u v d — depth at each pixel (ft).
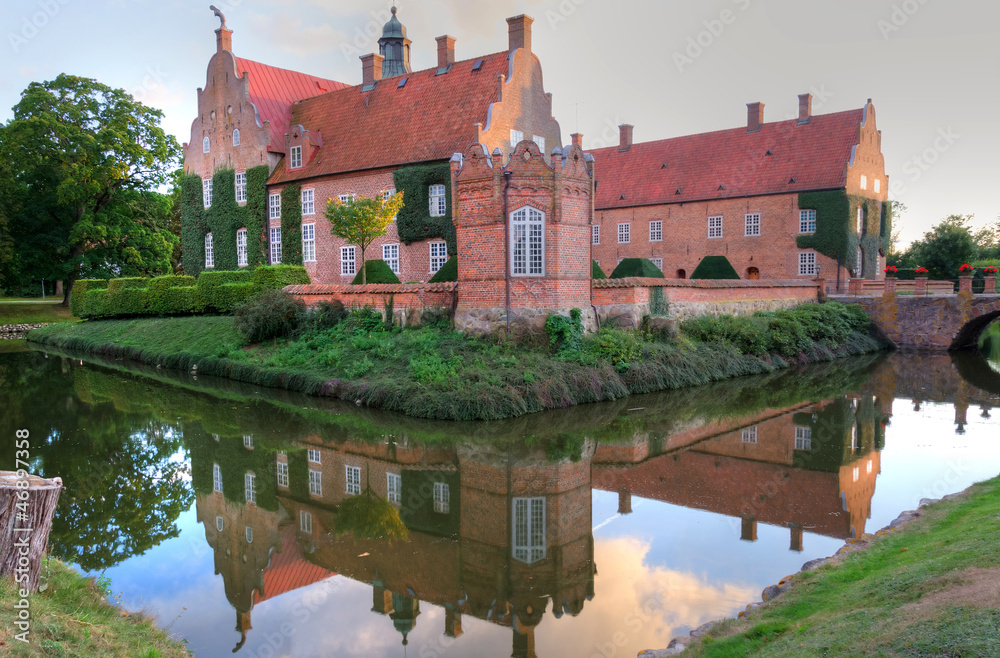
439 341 67.72
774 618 22.52
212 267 132.77
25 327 139.85
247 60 127.65
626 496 40.29
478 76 103.04
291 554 33.65
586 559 31.91
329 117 119.24
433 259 99.91
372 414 59.36
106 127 131.54
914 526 29.66
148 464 47.83
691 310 84.33
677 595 27.73
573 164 67.46
